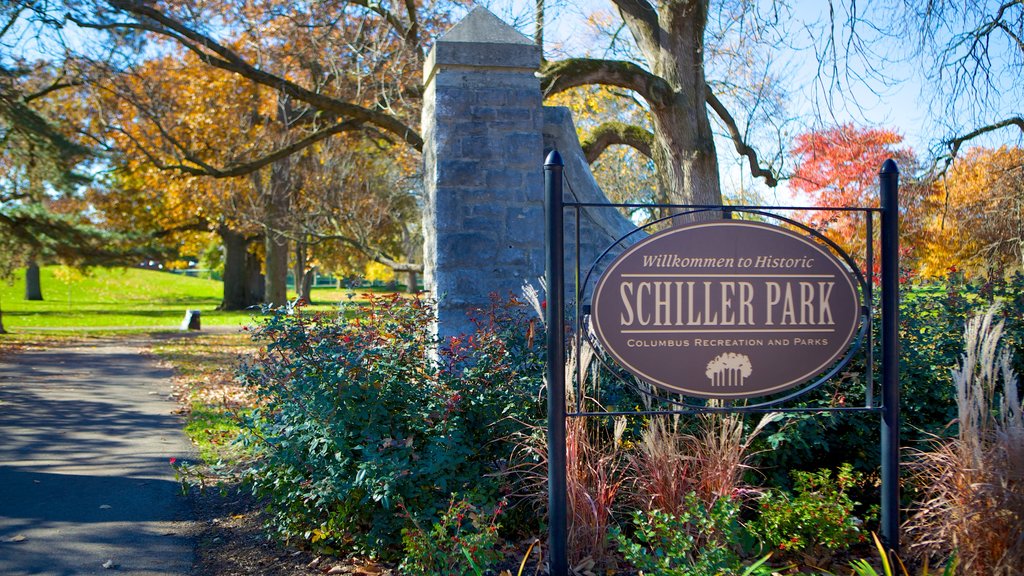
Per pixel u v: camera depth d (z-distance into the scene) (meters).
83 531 4.77
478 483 4.25
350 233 17.95
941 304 5.75
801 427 4.46
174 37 11.60
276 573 4.11
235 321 30.66
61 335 21.98
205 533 4.79
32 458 6.68
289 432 4.36
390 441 4.12
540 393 4.52
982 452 3.68
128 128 17.70
